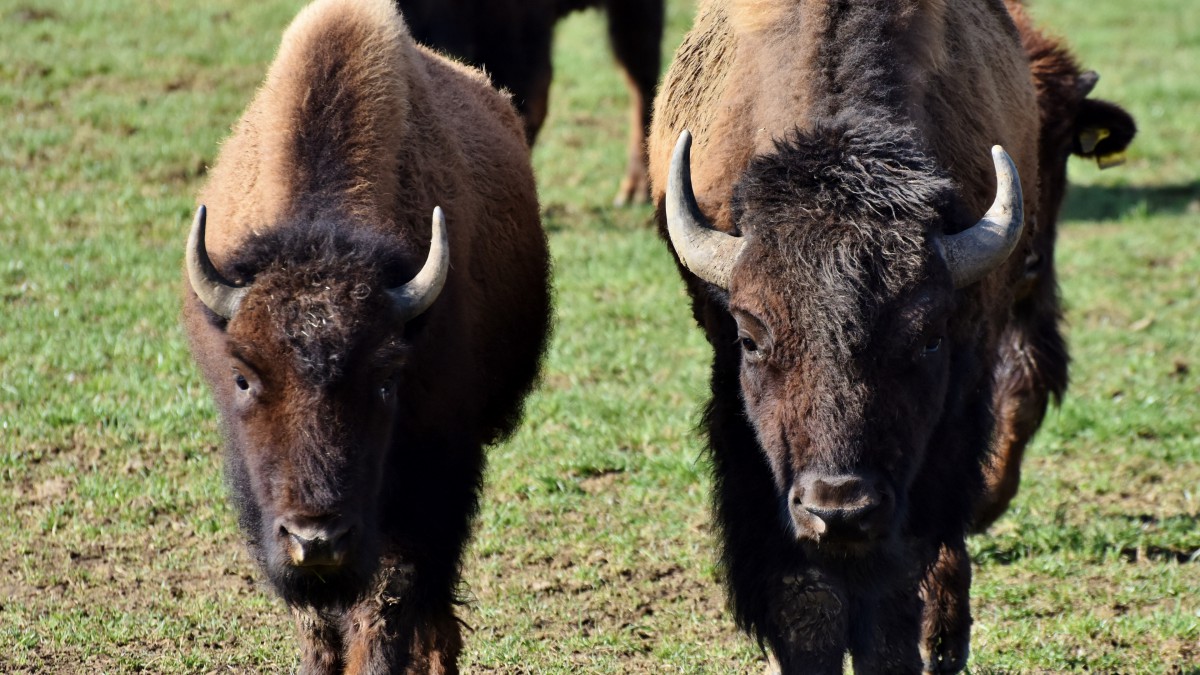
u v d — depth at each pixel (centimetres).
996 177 1962
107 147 4816
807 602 1859
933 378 1741
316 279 1700
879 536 1678
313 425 1659
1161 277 4362
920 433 1728
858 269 1652
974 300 1889
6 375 3169
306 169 1912
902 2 1942
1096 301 4134
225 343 1719
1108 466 3073
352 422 1683
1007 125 2216
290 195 1894
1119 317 4025
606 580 2539
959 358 1892
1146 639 2330
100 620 2298
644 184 4959
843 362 1647
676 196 1803
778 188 1723
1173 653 2277
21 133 4825
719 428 2017
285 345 1662
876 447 1661
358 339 1678
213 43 6012
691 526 2744
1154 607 2458
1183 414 3328
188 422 3039
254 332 1677
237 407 1752
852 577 1816
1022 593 2512
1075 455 3142
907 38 1936
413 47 2319
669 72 2459
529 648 2291
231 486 1862
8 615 2302
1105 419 3281
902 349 1670
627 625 2394
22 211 4231
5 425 2928
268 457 1681
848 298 1644
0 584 2406
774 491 1914
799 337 1662
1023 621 2411
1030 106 2414
